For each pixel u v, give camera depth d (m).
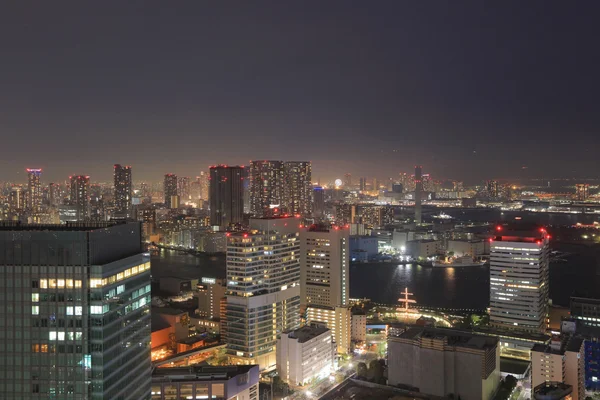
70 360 176.25
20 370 177.50
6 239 177.75
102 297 176.50
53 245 177.00
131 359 194.62
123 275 189.25
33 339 177.12
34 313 177.00
